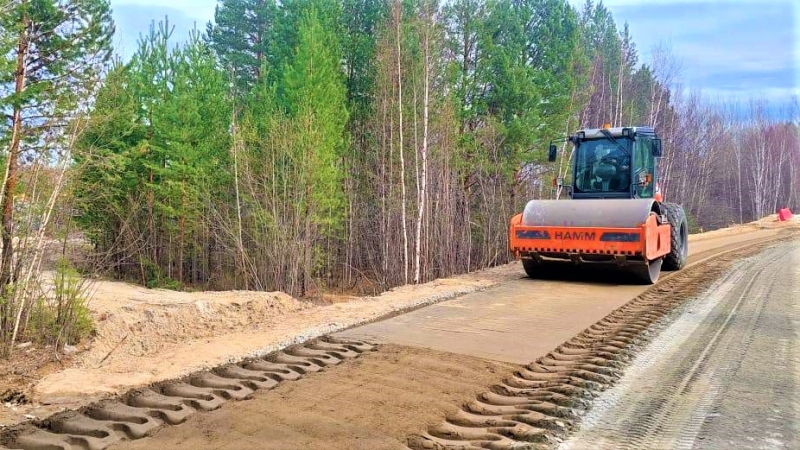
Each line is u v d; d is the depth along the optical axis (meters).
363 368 5.64
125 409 4.57
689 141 45.47
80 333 7.07
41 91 8.09
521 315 8.07
